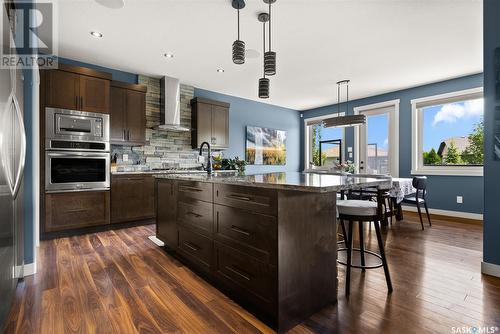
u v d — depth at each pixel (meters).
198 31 3.09
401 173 5.39
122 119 4.09
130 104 4.18
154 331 1.48
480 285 2.03
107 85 3.80
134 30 3.06
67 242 3.17
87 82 3.62
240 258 1.74
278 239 1.47
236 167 5.61
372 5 2.59
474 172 4.43
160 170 4.64
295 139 7.43
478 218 4.39
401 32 3.11
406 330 1.48
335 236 1.83
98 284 2.05
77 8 2.62
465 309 1.70
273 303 1.50
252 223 1.64
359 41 3.32
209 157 2.89
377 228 1.93
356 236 3.44
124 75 4.44
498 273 2.18
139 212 3.99
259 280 1.59
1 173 1.39
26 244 2.21
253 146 6.40
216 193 1.98
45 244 3.08
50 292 1.91
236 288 1.78
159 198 2.98
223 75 4.63
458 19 2.83
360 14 2.74
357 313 1.66
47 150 3.27
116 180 3.80
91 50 3.60
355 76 4.62
